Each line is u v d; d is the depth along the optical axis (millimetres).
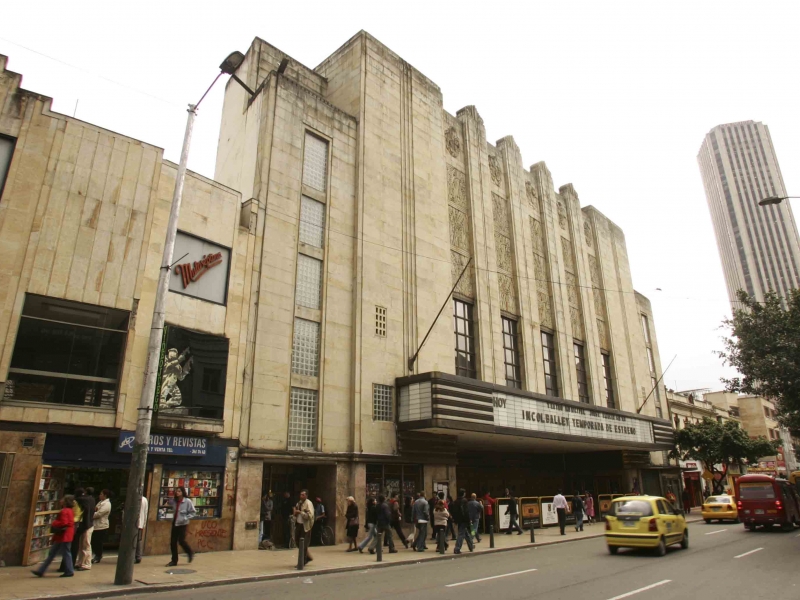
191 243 16469
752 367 24797
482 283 27484
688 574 11695
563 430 25375
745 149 154125
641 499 15656
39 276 13164
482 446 27578
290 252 19406
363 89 24031
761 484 23141
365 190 22781
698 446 38562
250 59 22750
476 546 17828
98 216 14359
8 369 12344
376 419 20547
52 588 9156
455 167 28766
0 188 13062
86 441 13141
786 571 11922
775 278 138250
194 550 14625
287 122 20609
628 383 38656
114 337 14070
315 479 19062
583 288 36500
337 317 20516
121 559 9758
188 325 15797
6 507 11633
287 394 18062
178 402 14844
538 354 30172
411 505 20391
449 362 24359
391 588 10188
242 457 16172
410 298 23359
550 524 25391
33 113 13836
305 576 11781
